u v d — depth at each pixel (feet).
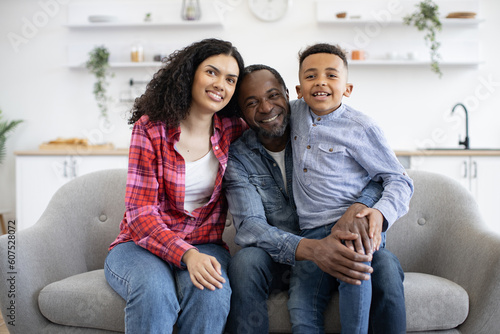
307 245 4.04
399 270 4.15
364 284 3.82
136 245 4.48
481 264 4.46
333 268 3.86
